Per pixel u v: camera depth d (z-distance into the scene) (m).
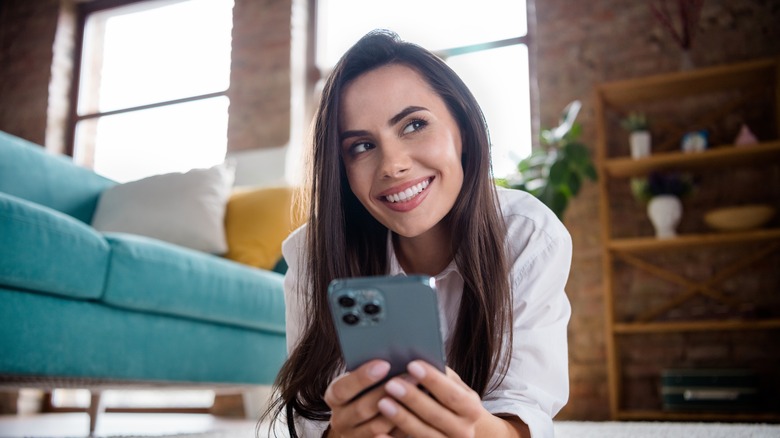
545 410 1.06
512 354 1.09
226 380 2.23
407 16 4.46
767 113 3.53
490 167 1.10
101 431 2.54
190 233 2.61
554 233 1.14
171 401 4.37
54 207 2.77
